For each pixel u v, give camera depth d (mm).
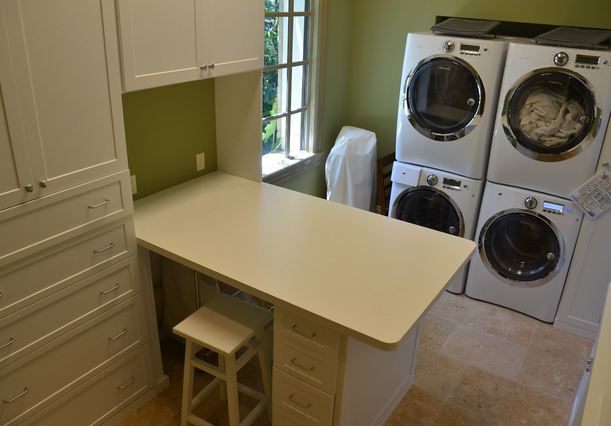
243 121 2777
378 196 3861
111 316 2166
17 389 1880
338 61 3859
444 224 3443
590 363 1994
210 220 2381
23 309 1808
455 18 3312
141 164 2541
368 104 4059
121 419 2363
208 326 2090
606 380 1511
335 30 3709
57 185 1776
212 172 2982
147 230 2262
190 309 2652
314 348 1890
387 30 3781
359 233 2309
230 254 2094
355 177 3699
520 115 2906
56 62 1663
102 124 1873
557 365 2828
